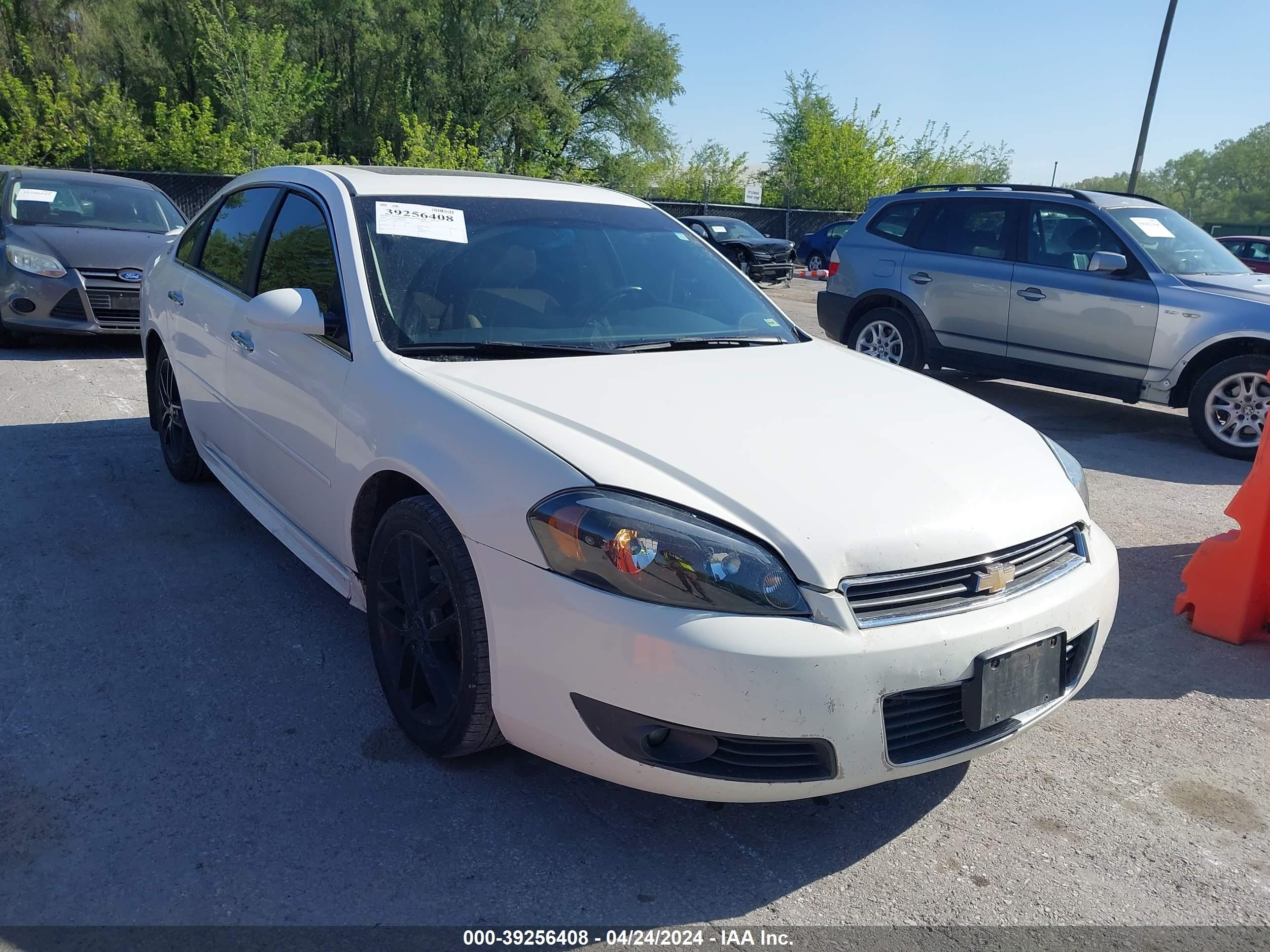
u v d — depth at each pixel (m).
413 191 3.56
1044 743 3.11
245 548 4.30
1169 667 3.71
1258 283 7.55
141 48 35.19
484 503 2.41
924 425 2.86
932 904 2.33
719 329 3.56
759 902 2.30
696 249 4.02
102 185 9.48
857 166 35.81
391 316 3.06
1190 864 2.53
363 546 3.07
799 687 2.12
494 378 2.81
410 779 2.71
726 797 2.24
